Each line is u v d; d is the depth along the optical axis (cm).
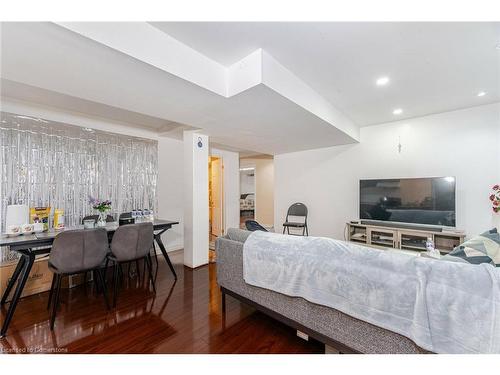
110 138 359
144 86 188
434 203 322
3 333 175
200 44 177
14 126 272
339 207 440
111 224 304
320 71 220
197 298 240
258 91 197
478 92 268
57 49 140
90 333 178
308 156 486
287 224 469
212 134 353
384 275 119
